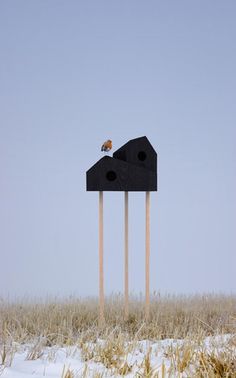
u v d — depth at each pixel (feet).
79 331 21.99
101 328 22.61
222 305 28.76
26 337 20.02
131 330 22.30
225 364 14.33
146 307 25.68
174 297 31.99
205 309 27.37
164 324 23.82
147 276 25.77
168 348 17.42
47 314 25.32
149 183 25.98
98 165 24.94
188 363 15.25
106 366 15.56
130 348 17.48
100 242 24.66
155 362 16.12
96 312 26.89
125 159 25.91
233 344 16.57
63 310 26.43
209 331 22.03
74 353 17.25
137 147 25.99
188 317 24.47
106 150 25.20
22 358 16.70
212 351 15.48
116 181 25.20
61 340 19.43
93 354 16.85
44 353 17.51
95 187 25.00
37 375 14.53
